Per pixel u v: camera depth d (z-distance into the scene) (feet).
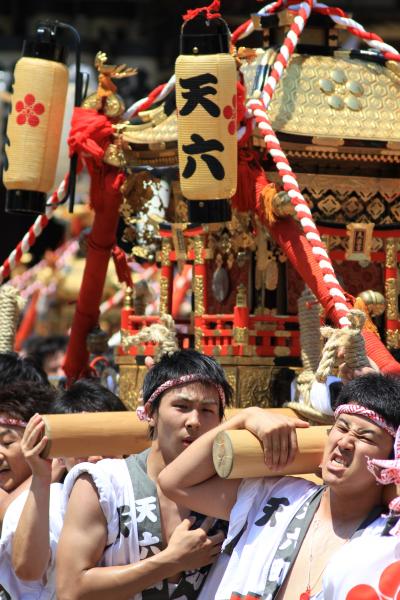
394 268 31.58
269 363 30.58
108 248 34.96
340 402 18.99
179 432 21.17
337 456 18.61
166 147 31.12
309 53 32.12
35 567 21.81
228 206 27.35
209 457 20.08
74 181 32.83
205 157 26.84
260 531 19.58
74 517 20.80
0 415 24.90
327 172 31.30
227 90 26.81
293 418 20.27
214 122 26.78
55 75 31.73
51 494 23.32
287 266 31.42
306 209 26.22
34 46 31.99
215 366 21.61
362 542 17.79
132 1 102.68
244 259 31.04
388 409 18.29
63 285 73.82
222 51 26.99
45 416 21.45
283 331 30.78
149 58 97.25
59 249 76.02
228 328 31.45
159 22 97.71
